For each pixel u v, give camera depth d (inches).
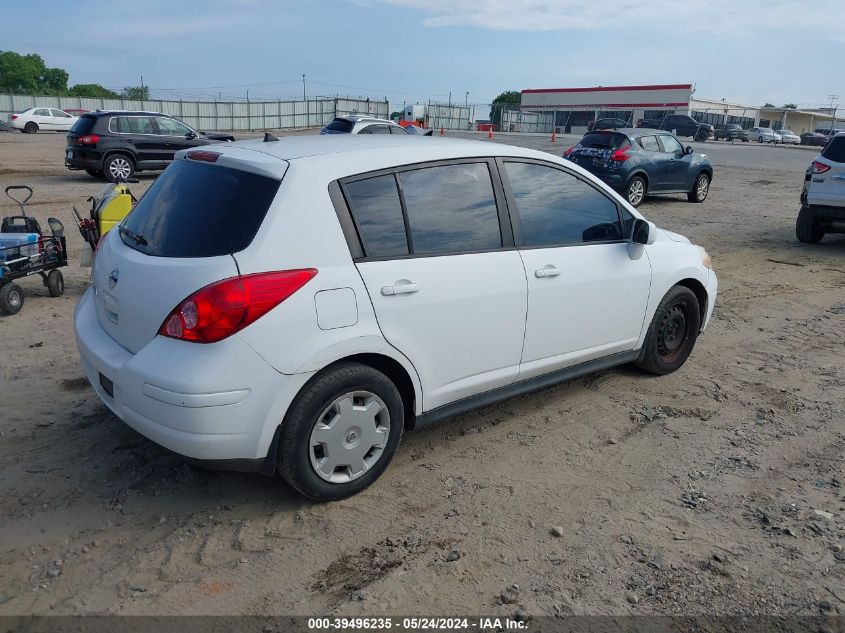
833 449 166.2
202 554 122.3
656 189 604.4
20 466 148.3
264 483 145.0
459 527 132.0
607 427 175.5
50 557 120.4
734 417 182.9
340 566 120.3
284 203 126.0
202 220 130.0
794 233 480.4
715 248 423.2
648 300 190.2
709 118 2746.1
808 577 119.2
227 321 117.0
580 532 131.2
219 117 2092.8
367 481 141.2
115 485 142.6
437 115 2416.3
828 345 243.6
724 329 260.2
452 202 149.1
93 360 136.2
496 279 152.0
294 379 124.0
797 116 3366.1
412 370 141.5
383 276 134.3
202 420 117.8
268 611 109.3
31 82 3469.5
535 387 170.6
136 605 109.7
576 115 2684.5
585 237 175.2
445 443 165.6
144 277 127.2
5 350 219.5
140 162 674.2
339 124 768.3
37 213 475.8
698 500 142.8
